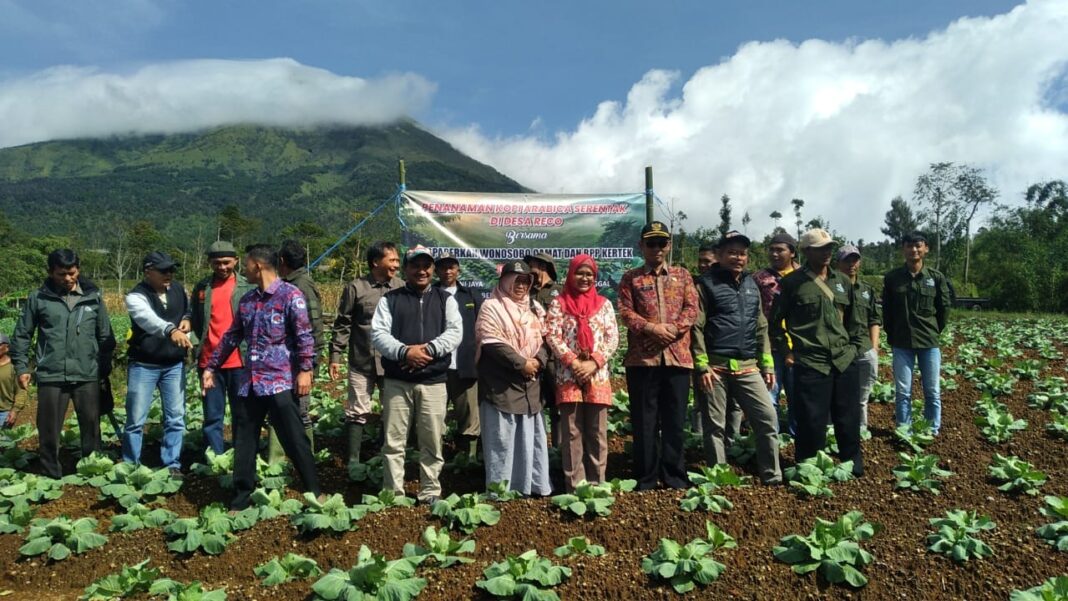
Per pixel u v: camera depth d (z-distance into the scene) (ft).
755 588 14.53
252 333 18.72
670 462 19.86
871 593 14.44
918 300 24.88
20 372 21.30
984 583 14.51
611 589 14.51
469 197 28.99
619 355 39.68
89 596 14.89
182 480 21.38
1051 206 180.24
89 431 22.31
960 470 21.52
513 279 19.31
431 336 19.01
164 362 22.22
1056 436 25.22
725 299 20.11
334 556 16.46
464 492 21.45
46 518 18.60
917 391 34.01
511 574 14.53
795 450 21.71
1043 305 123.54
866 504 18.30
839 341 20.65
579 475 19.40
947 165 157.58
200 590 14.49
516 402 18.93
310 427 22.76
